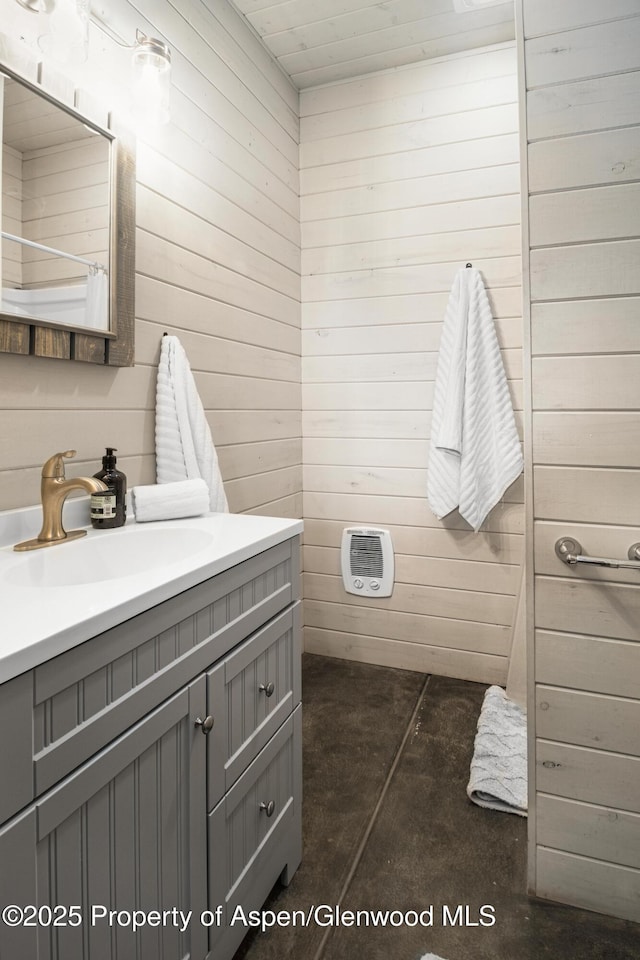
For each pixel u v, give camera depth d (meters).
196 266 1.86
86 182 1.37
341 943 1.25
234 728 1.13
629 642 1.26
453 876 1.43
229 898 1.12
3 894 0.66
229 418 2.07
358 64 2.42
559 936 1.26
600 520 1.26
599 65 1.19
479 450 2.29
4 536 1.19
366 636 2.65
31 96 1.23
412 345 2.47
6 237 1.18
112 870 0.83
